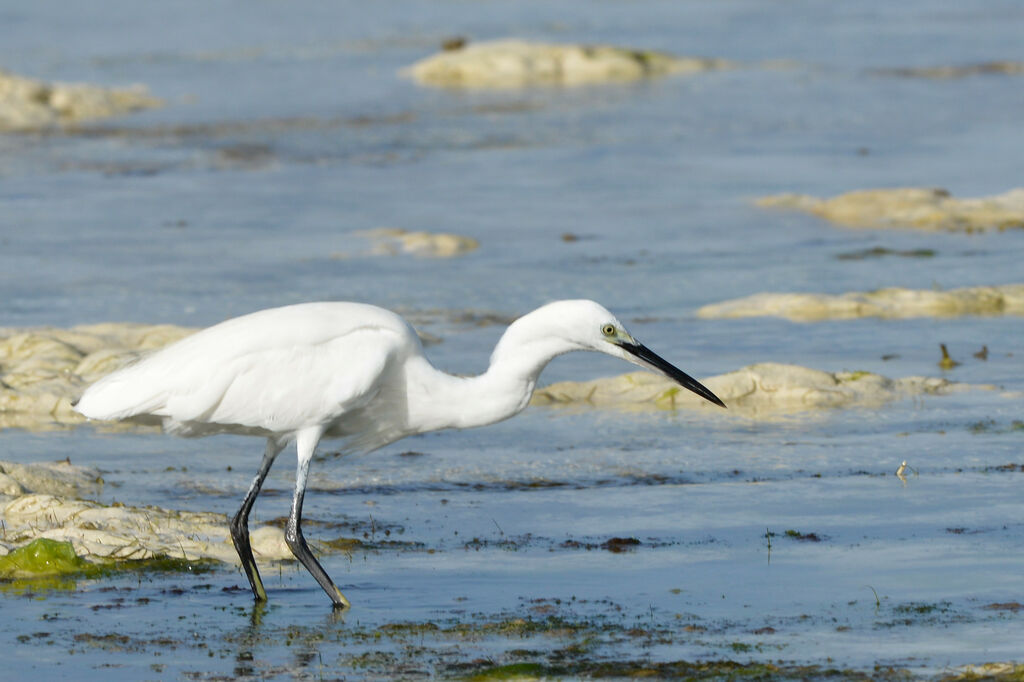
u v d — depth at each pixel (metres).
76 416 15.11
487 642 8.41
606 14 78.25
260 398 9.31
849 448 13.36
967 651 7.99
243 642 8.49
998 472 12.30
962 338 17.95
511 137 38.12
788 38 63.34
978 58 54.09
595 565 10.02
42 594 9.45
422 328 18.77
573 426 14.63
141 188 31.25
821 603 8.98
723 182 30.91
